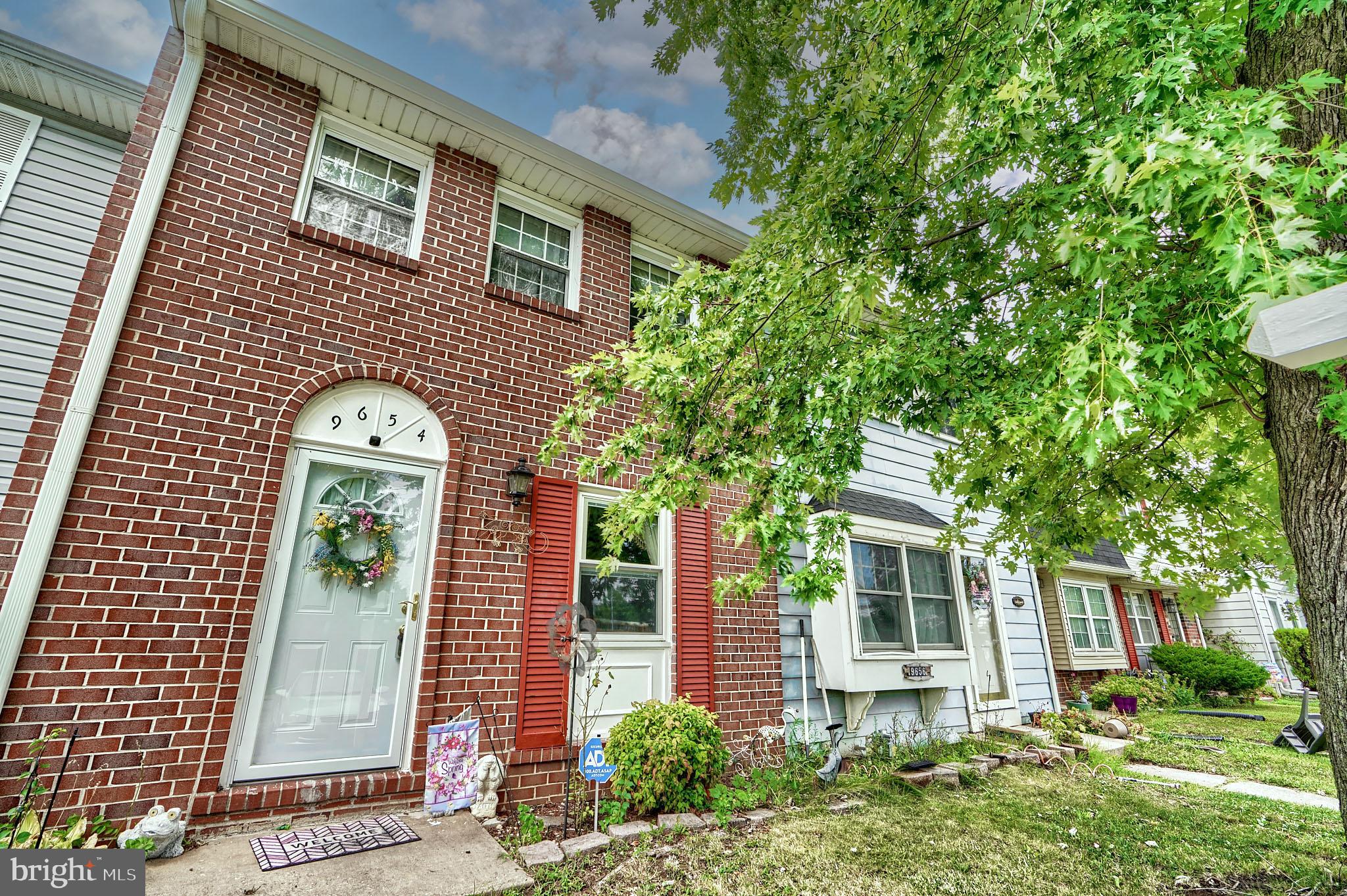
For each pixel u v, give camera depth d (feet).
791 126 13.50
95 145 17.02
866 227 11.90
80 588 11.94
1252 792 19.30
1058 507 15.66
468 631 16.11
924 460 31.45
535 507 18.12
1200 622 56.90
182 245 14.55
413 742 14.70
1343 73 8.42
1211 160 5.89
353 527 15.47
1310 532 9.18
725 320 12.72
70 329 12.88
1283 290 5.69
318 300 16.07
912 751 22.81
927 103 11.20
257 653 13.61
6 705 11.02
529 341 19.47
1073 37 8.32
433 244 18.47
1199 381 8.65
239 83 16.34
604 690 17.97
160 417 13.41
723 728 19.94
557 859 12.39
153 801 11.76
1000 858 13.10
